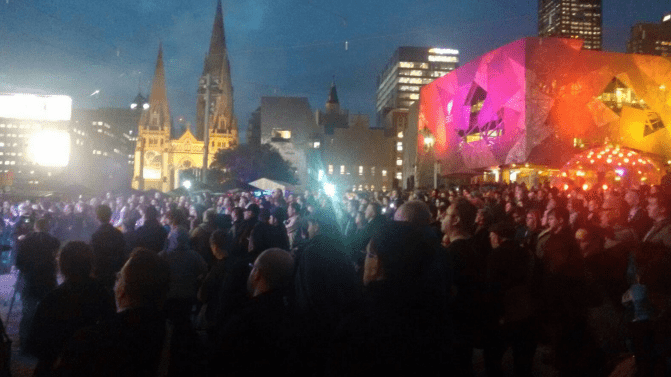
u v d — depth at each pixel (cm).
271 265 441
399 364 347
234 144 9288
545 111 4794
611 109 4962
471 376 554
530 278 575
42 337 440
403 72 18188
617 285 669
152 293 351
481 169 5606
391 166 12300
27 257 729
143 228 870
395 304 358
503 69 5038
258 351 426
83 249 466
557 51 4828
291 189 3219
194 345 588
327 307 460
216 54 15050
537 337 580
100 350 322
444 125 6084
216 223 986
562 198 1465
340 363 365
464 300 560
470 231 590
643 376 432
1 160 10862
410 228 374
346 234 1188
